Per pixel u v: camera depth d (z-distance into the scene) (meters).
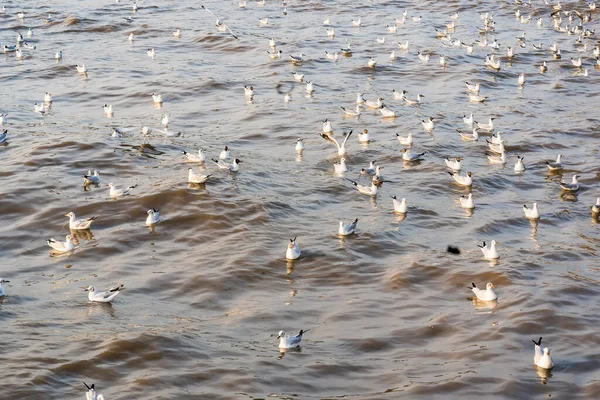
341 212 56.88
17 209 56.62
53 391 35.88
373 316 43.16
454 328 41.75
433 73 96.25
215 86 89.25
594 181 63.22
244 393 35.81
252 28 118.69
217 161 64.81
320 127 75.94
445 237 53.22
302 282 47.03
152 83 90.25
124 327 41.62
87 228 53.56
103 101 84.56
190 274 47.56
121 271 48.28
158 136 72.12
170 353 38.94
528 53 106.44
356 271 48.22
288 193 59.66
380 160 67.19
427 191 60.97
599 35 117.94
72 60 100.38
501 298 44.72
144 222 54.56
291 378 37.22
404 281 46.78
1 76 93.62
